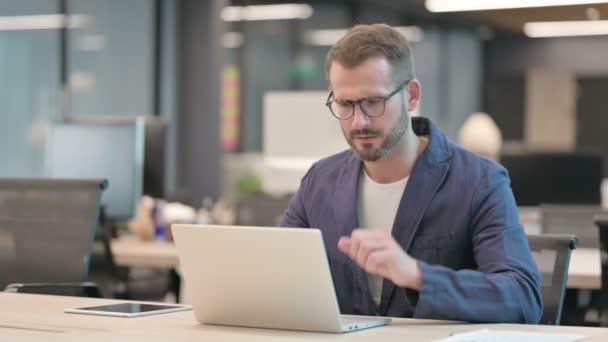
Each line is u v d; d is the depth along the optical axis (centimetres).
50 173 519
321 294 208
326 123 801
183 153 1094
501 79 1839
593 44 1769
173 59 1091
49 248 361
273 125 821
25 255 363
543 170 737
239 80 1321
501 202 251
